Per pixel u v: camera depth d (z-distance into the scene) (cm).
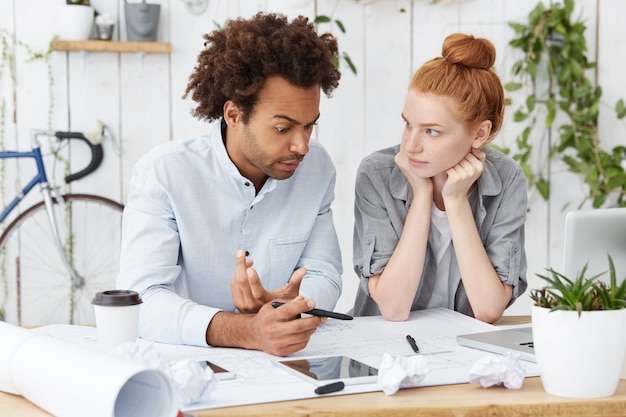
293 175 166
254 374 118
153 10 306
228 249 162
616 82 336
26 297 319
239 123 149
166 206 156
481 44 158
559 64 330
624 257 139
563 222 340
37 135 305
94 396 93
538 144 335
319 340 144
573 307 107
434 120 157
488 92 159
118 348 105
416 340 144
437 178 175
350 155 329
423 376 111
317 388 108
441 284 182
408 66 329
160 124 318
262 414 100
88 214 320
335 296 166
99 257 322
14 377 108
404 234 169
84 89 313
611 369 108
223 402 104
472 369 111
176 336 139
